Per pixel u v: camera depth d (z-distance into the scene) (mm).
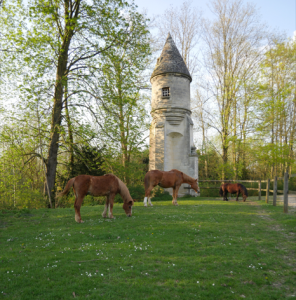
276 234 7410
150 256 5387
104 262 5035
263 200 18516
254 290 3963
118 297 3670
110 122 17578
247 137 27047
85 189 9461
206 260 5160
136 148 18703
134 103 17562
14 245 6414
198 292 3842
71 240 6777
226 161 30625
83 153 19938
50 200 16797
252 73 30047
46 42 16641
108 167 19625
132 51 18016
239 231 7805
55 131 17766
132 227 8250
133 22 17594
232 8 30766
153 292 3824
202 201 18109
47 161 18125
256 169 38438
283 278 4438
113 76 17453
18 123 18266
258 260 5219
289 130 28719
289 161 25266
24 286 4008
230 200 19453
